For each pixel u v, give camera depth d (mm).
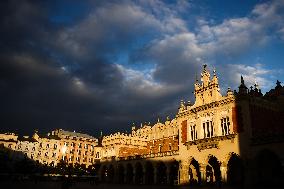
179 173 60188
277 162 46375
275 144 42938
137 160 76125
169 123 82375
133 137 92188
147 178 72688
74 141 129875
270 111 52594
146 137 92125
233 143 49250
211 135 54750
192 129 59812
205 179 53562
